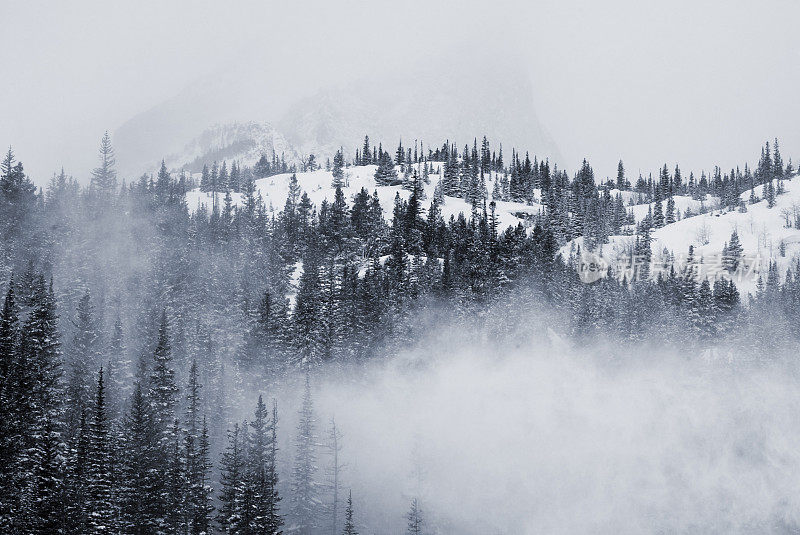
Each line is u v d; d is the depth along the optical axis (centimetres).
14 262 11231
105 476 5334
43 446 5103
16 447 4828
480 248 13788
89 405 6994
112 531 5203
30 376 5391
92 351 8088
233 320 11038
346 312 10769
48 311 7044
